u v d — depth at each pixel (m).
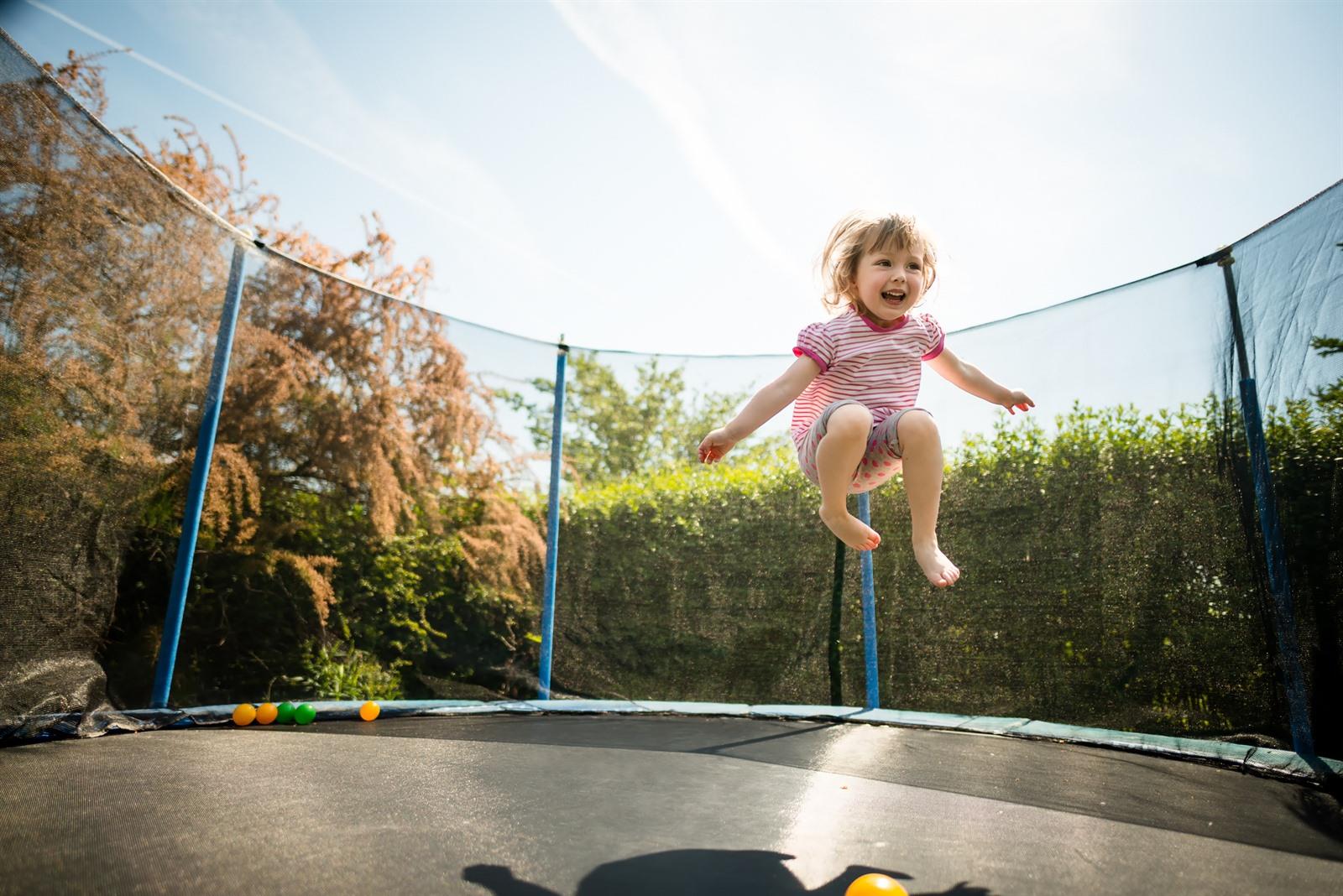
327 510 3.35
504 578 3.70
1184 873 1.33
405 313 3.67
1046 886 1.26
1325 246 2.31
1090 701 2.79
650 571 3.76
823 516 1.58
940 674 3.17
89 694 2.57
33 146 2.33
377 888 1.14
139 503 2.77
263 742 2.42
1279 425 2.43
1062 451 3.04
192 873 1.17
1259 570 2.45
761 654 3.53
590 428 3.99
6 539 2.31
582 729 2.97
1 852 1.22
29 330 2.35
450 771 2.04
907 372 1.75
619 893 1.18
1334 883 1.29
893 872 1.32
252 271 3.24
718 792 1.91
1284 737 2.32
